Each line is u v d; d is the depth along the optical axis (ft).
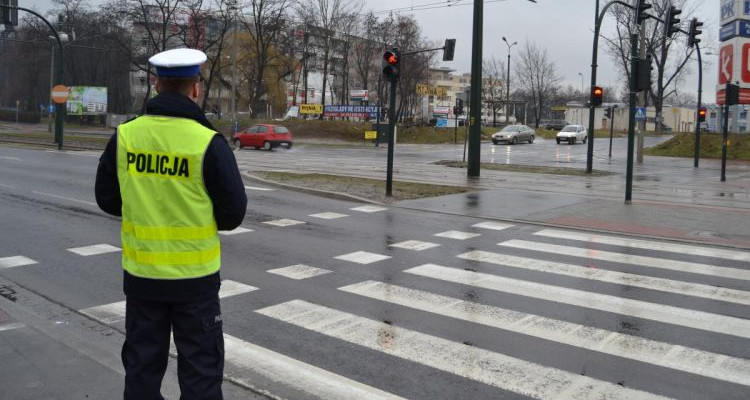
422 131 190.29
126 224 9.71
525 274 24.86
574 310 20.20
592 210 42.39
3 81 322.14
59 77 103.45
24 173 61.62
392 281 23.61
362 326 18.45
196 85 10.09
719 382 14.69
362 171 75.05
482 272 25.09
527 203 45.62
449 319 19.16
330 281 23.54
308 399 13.47
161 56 9.78
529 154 128.67
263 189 52.49
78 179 56.90
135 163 9.60
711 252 29.58
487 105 295.69
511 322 18.92
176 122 9.59
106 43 239.30
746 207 46.01
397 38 213.05
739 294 22.30
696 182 70.59
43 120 281.74
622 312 20.04
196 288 9.57
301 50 208.03
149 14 184.65
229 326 18.39
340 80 284.61
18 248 28.84
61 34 103.65
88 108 226.17
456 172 78.13
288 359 15.78
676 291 22.58
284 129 128.67
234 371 15.01
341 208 42.57
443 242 31.30
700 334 18.06
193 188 9.48
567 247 30.37
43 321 18.25
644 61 44.88
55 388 13.34
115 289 22.43
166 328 9.89
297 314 19.56
